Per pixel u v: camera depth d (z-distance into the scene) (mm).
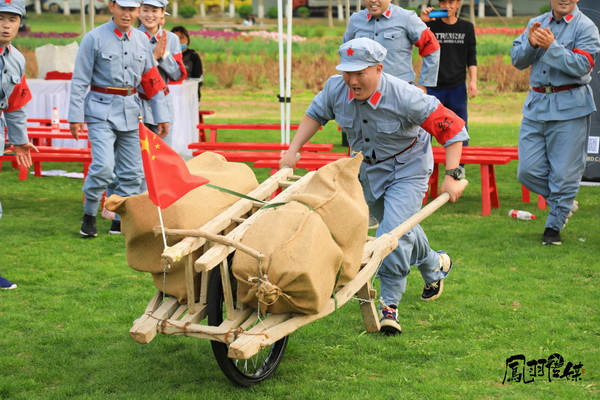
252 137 21062
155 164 5047
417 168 6805
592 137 13953
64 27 43781
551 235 10070
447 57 13273
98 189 10117
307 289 4953
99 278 8578
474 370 6059
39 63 21312
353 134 6773
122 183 10438
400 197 6715
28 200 12766
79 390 5691
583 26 9586
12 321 7141
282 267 4898
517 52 9984
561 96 9719
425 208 6379
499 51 33094
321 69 35594
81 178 14844
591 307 7621
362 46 6172
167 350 6477
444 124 6469
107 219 11453
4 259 9242
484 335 6859
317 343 6660
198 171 5938
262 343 4961
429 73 10742
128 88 10094
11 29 8266
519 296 7941
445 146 6566
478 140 20516
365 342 6637
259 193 6027
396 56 10625
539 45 9492
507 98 31297
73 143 16953
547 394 5609
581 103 9695
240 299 5246
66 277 8570
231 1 51031
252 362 5980
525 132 10109
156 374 5996
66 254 9492
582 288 8219
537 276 8656
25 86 8602
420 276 8664
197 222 5379
